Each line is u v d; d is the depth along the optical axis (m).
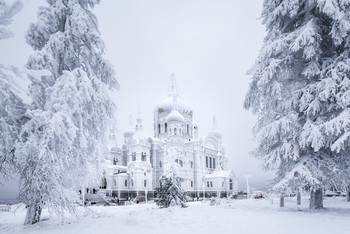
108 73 18.22
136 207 33.59
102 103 16.23
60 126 12.55
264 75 16.67
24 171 13.16
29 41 15.75
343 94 14.23
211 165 87.56
